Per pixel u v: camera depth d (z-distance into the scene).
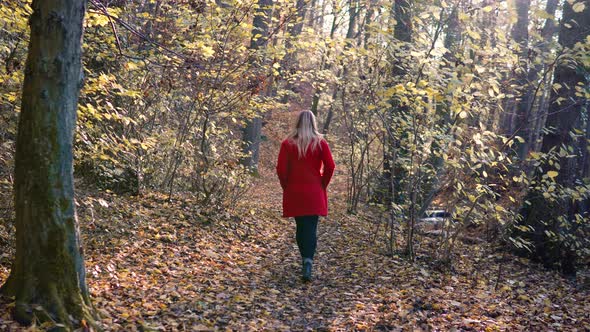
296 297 5.25
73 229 3.58
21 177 3.46
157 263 5.71
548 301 5.77
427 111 7.10
